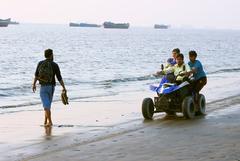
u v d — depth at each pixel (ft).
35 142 52.37
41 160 43.29
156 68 241.96
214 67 251.19
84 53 390.63
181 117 67.97
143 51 433.48
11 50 414.82
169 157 42.98
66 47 492.95
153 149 46.55
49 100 63.52
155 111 67.82
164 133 55.26
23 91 130.41
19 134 57.88
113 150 46.70
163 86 67.21
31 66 249.75
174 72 68.28
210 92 105.60
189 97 66.39
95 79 174.60
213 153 44.01
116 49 464.65
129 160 42.29
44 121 68.95
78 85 146.82
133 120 67.21
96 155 44.62
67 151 46.88
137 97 104.42
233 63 289.53
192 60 69.77
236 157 42.24
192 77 69.56
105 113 76.64
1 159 44.27
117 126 62.18
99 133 57.00
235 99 90.38
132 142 50.42
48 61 62.18
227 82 138.51
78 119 70.08
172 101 66.95
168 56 359.05
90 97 106.32
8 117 74.33
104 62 287.07
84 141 51.96
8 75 196.03
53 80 63.00
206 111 73.56
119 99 100.22
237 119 64.90
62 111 80.12
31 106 93.40
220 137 51.83
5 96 117.80
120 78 176.96
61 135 56.49
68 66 253.24
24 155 45.83
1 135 57.31
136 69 234.99
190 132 55.36
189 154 43.91
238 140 49.98
